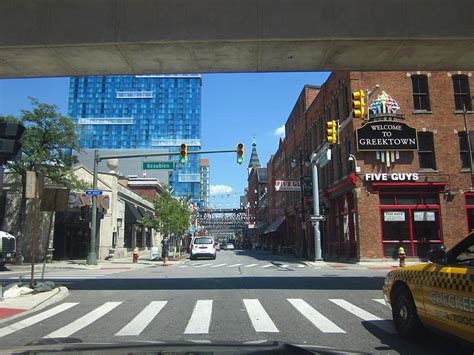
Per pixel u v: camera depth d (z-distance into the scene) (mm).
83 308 10984
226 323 8898
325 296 12453
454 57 13852
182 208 47312
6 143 10859
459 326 5828
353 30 12430
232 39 12375
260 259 39375
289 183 36719
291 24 12445
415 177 27578
